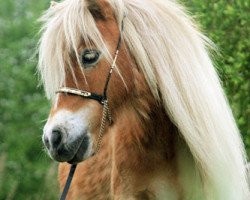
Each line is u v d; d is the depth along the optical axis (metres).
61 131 6.07
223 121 6.54
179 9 6.80
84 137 6.16
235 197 6.70
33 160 17.56
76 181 7.90
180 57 6.42
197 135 6.38
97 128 6.28
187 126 6.35
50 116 6.28
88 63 6.25
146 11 6.48
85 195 7.77
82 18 6.27
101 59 6.26
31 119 18.12
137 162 6.73
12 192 14.88
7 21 19.97
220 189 6.57
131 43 6.38
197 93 6.41
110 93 6.30
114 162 6.92
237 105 9.04
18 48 19.00
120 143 6.82
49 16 6.56
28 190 16.38
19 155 17.00
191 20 6.94
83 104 6.20
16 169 16.75
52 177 14.37
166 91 6.35
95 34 6.25
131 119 6.55
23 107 18.30
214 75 6.68
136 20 6.45
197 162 6.54
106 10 6.44
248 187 7.17
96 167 7.55
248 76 9.10
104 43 6.24
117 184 6.91
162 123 6.62
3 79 18.72
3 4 20.83
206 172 6.49
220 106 6.57
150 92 6.48
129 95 6.44
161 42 6.41
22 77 18.59
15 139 17.50
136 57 6.38
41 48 6.38
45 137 6.12
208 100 6.45
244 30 9.25
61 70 6.24
